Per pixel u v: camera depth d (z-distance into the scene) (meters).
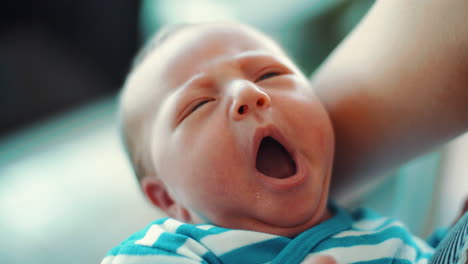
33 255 1.20
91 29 2.25
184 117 0.60
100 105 2.19
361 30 0.63
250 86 0.55
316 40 1.22
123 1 2.22
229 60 0.62
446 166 1.01
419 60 0.52
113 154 1.71
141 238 0.59
